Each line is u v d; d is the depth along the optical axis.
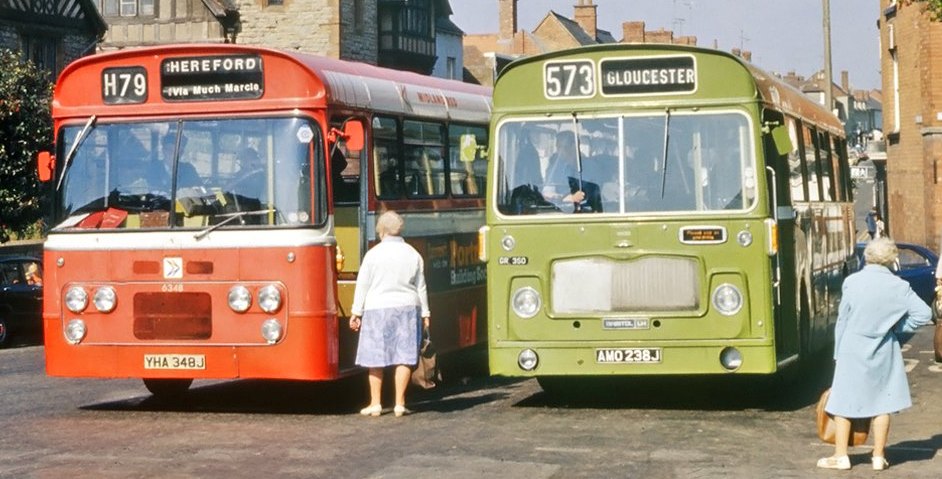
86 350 14.81
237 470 11.06
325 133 14.30
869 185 69.50
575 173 14.31
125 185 14.79
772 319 13.93
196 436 12.98
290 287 14.23
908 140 51.91
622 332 14.11
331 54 50.03
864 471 10.95
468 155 14.96
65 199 14.95
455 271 17.78
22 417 14.56
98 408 15.41
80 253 14.84
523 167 14.45
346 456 11.70
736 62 14.05
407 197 16.36
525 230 14.34
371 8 53.25
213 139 14.55
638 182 14.17
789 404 15.37
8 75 31.44
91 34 44.03
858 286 10.91
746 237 13.96
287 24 50.06
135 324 14.66
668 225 14.06
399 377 14.39
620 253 14.13
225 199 14.45
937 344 20.69
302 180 14.27
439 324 17.19
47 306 14.98
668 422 13.77
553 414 14.48
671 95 14.16
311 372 14.21
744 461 11.39
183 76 14.63
